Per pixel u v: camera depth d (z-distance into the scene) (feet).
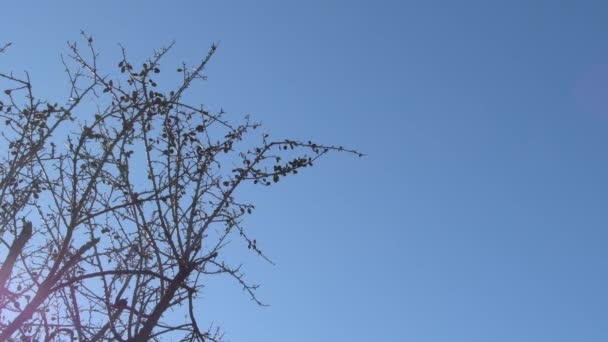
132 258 26.81
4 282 18.66
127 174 26.08
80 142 24.76
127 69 26.61
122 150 25.68
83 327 22.29
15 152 24.99
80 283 24.89
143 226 25.85
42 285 18.99
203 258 25.48
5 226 24.22
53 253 24.98
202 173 27.71
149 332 23.56
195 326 22.52
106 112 25.86
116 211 26.27
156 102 25.98
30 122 25.20
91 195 25.48
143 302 25.61
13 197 24.88
